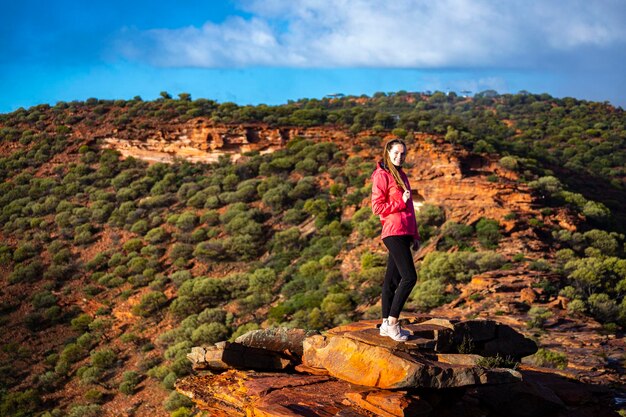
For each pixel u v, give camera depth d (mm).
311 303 41188
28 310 52594
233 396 7293
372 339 7344
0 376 42500
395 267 7469
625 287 33125
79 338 45438
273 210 61438
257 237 57094
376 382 6723
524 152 79688
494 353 8477
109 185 75688
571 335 23719
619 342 22172
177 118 89062
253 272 51406
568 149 95000
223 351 8031
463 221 47312
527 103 158875
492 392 7219
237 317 44312
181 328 43344
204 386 7773
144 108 94750
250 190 65125
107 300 51594
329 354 7496
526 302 30453
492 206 48219
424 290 35219
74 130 88125
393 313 7254
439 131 75625
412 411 6246
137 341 44344
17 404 38719
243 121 82500
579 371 17109
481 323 8570
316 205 57844
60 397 39312
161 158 79688
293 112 86000
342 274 46219
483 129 111125
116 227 65125
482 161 58812
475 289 33812
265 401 6840
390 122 81688
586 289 33500
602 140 100000
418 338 7520
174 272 54500
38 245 63656
